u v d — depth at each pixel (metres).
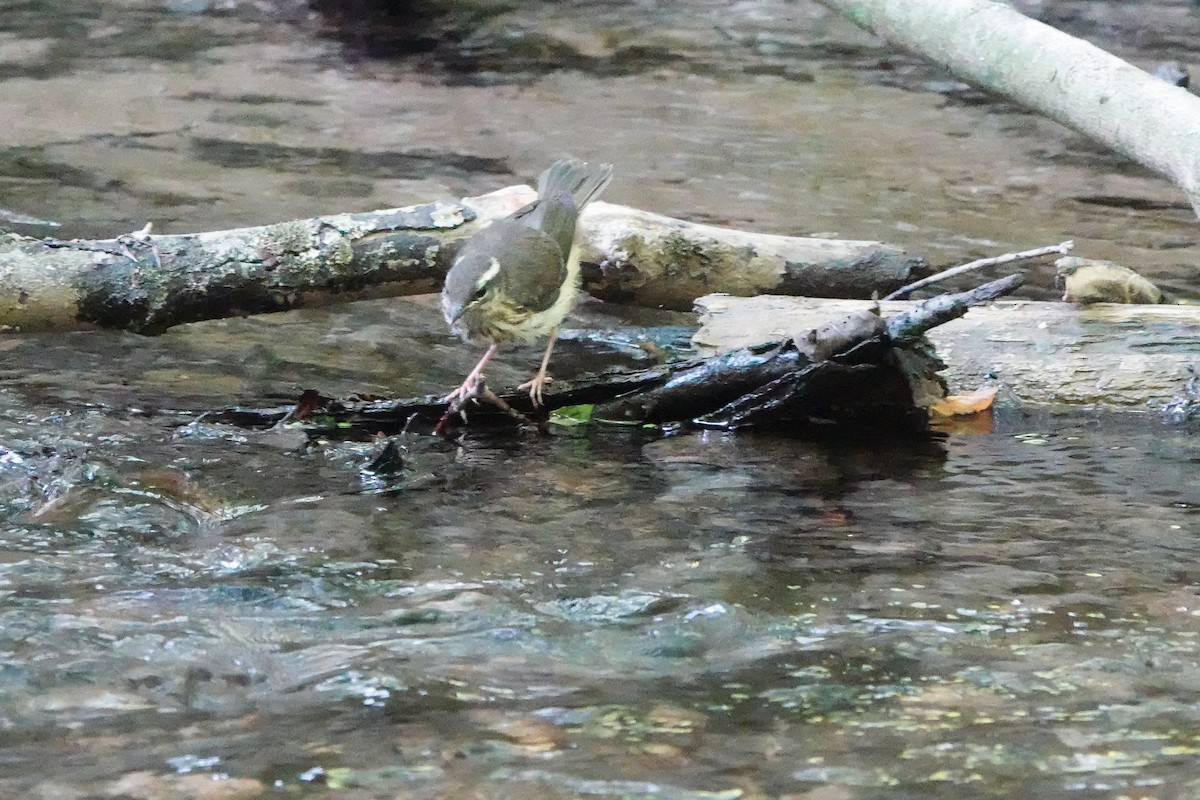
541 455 9.97
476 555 7.93
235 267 11.34
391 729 5.70
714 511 8.76
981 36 12.80
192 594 7.26
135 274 11.16
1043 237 15.80
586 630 6.86
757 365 10.47
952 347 11.06
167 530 8.29
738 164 18.75
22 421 10.20
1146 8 26.86
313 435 10.22
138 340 12.23
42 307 11.07
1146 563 7.78
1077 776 5.31
